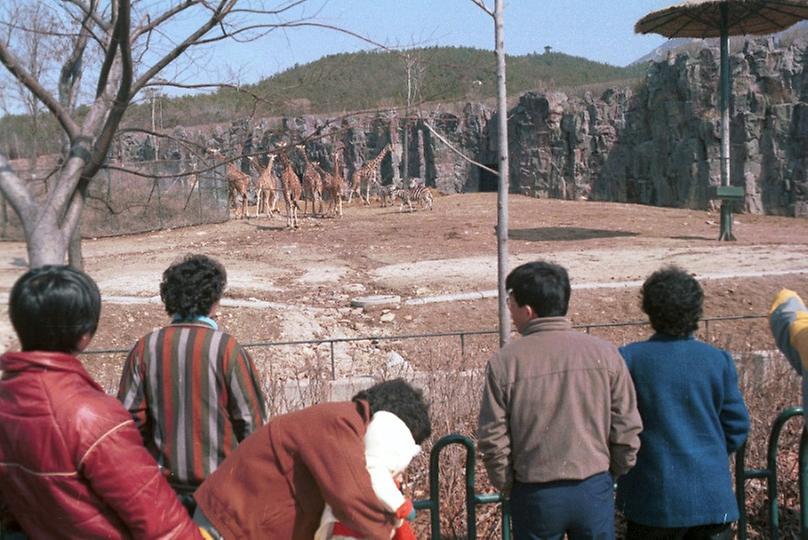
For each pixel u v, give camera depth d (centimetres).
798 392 678
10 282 1545
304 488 282
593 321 1213
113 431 241
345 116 543
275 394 657
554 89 3681
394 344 1154
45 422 238
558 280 356
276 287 1520
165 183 2566
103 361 1080
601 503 344
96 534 240
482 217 2594
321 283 1556
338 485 271
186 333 343
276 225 2642
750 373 694
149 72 447
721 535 374
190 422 336
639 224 2381
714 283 1357
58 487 237
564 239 2070
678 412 366
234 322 1234
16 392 244
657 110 2986
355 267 1747
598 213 2656
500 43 580
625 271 1530
